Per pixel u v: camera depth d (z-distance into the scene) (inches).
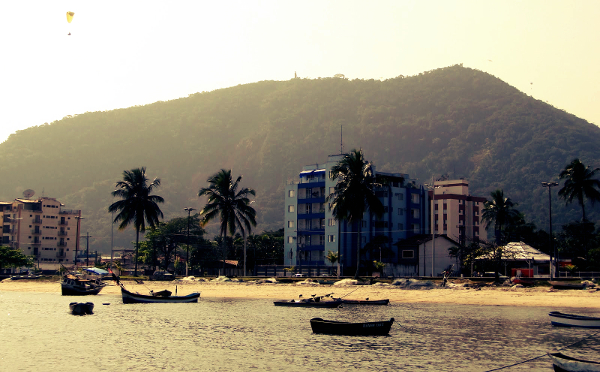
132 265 6909.5
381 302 2827.3
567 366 1279.5
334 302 2736.2
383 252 5088.6
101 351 1649.9
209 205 4670.3
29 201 7357.3
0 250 5802.2
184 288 3900.1
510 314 2436.0
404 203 5462.6
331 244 5295.3
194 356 1579.7
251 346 1720.0
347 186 3941.9
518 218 6181.1
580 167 5305.1
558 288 3233.3
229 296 3494.1
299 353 1615.4
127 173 4881.9
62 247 7450.8
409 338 1846.7
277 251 6363.2
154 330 2046.0
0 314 2571.4
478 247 4003.4
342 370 1414.9
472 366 1451.8
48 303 3137.3
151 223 4926.2
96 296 3629.4
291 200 5693.9
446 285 3469.5
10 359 1545.3
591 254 4682.6
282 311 2640.3
